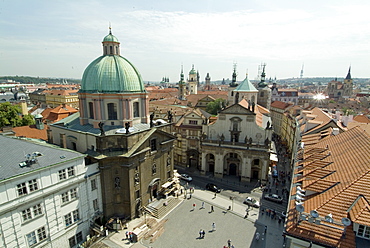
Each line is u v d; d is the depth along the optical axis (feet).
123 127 166.40
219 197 197.47
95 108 162.61
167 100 444.14
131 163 151.74
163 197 187.32
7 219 100.68
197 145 252.83
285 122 374.22
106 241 140.26
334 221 68.44
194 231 151.64
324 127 179.52
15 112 282.15
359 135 118.21
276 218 166.61
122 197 157.38
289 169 263.49
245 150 221.66
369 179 77.25
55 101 555.28
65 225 128.77
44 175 114.01
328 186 84.74
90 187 142.10
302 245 71.46
